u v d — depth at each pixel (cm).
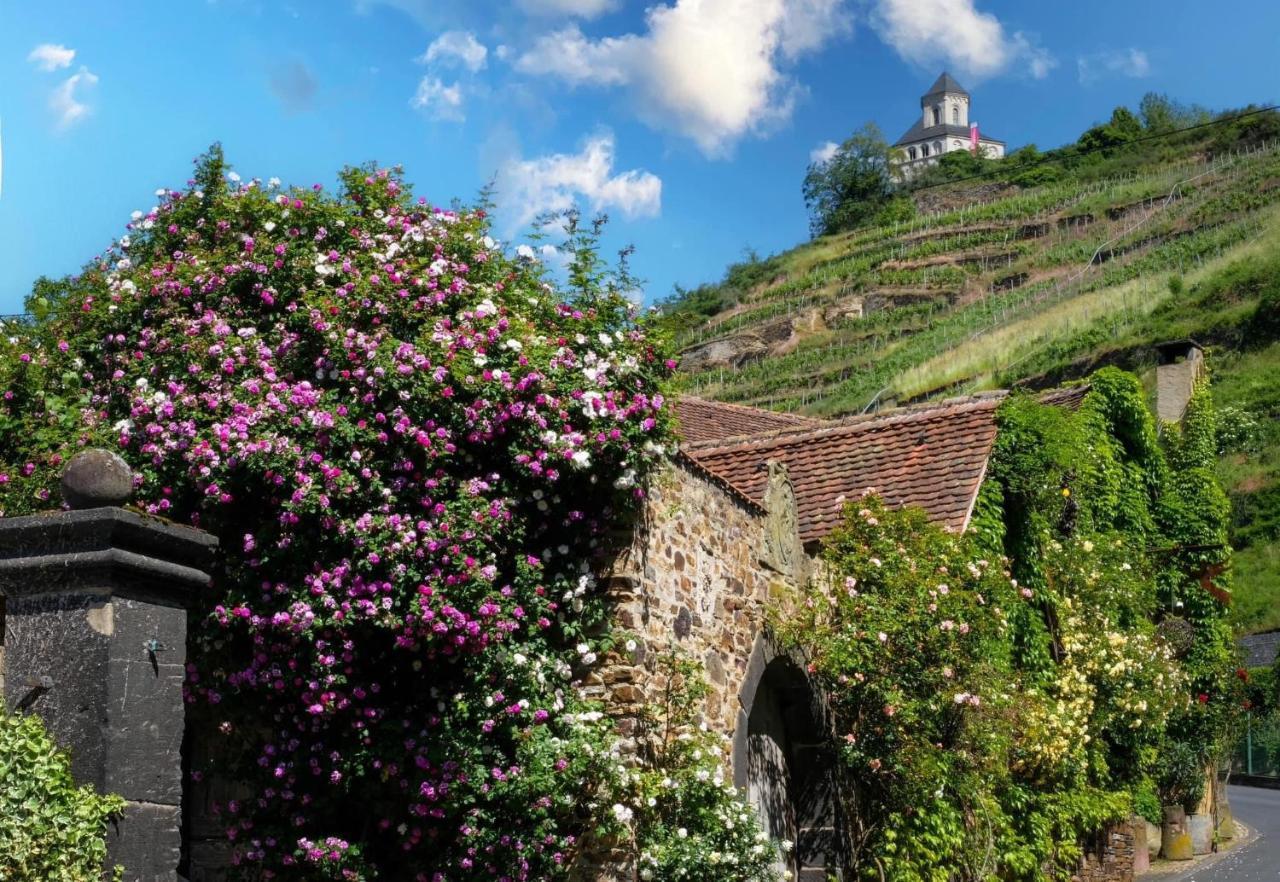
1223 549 2416
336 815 890
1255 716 4200
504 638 859
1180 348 2661
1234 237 6862
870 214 10288
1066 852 1566
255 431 827
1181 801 2267
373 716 854
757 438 1708
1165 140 9819
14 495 853
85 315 925
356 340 850
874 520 1271
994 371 5875
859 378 6569
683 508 1007
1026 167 10200
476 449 881
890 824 1228
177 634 583
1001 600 1331
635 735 902
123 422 855
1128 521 2214
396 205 979
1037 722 1413
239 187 985
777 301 8462
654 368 942
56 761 533
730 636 1063
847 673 1188
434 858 880
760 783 1147
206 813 922
